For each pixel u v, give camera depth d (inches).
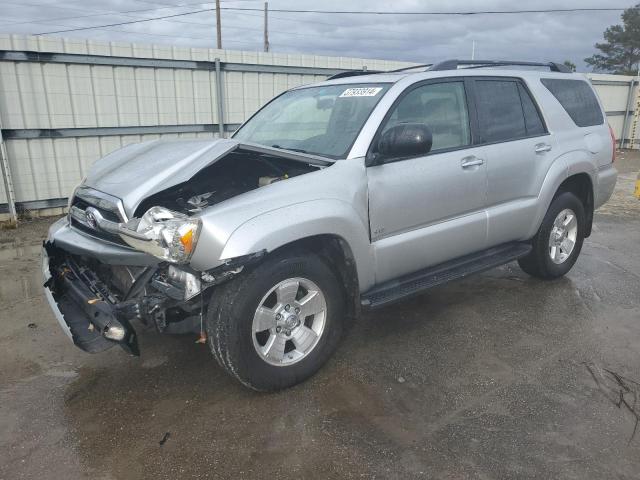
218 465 108.3
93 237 138.6
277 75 426.0
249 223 118.2
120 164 150.3
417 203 150.7
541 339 162.7
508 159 175.3
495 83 180.7
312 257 132.6
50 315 183.2
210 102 397.7
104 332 118.6
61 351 157.0
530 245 195.3
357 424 120.9
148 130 373.7
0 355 155.0
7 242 284.5
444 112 163.3
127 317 120.2
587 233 218.8
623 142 768.3
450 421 121.6
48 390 136.4
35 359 152.5
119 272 139.6
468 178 162.9
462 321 175.5
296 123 167.3
